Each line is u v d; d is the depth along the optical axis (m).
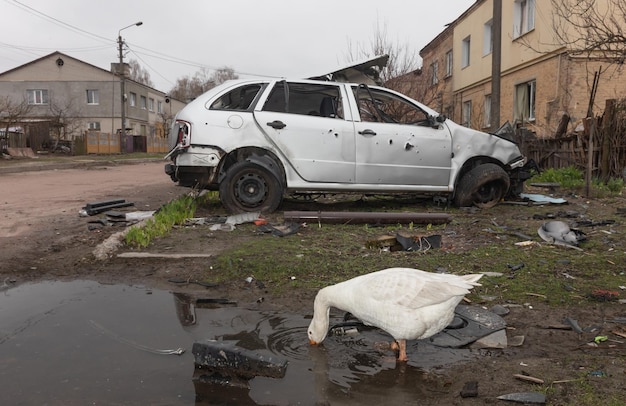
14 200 9.41
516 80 17.20
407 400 2.55
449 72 25.36
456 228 6.34
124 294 4.14
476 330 3.35
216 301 3.93
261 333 3.38
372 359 3.02
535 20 15.61
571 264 4.70
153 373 2.82
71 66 48.84
